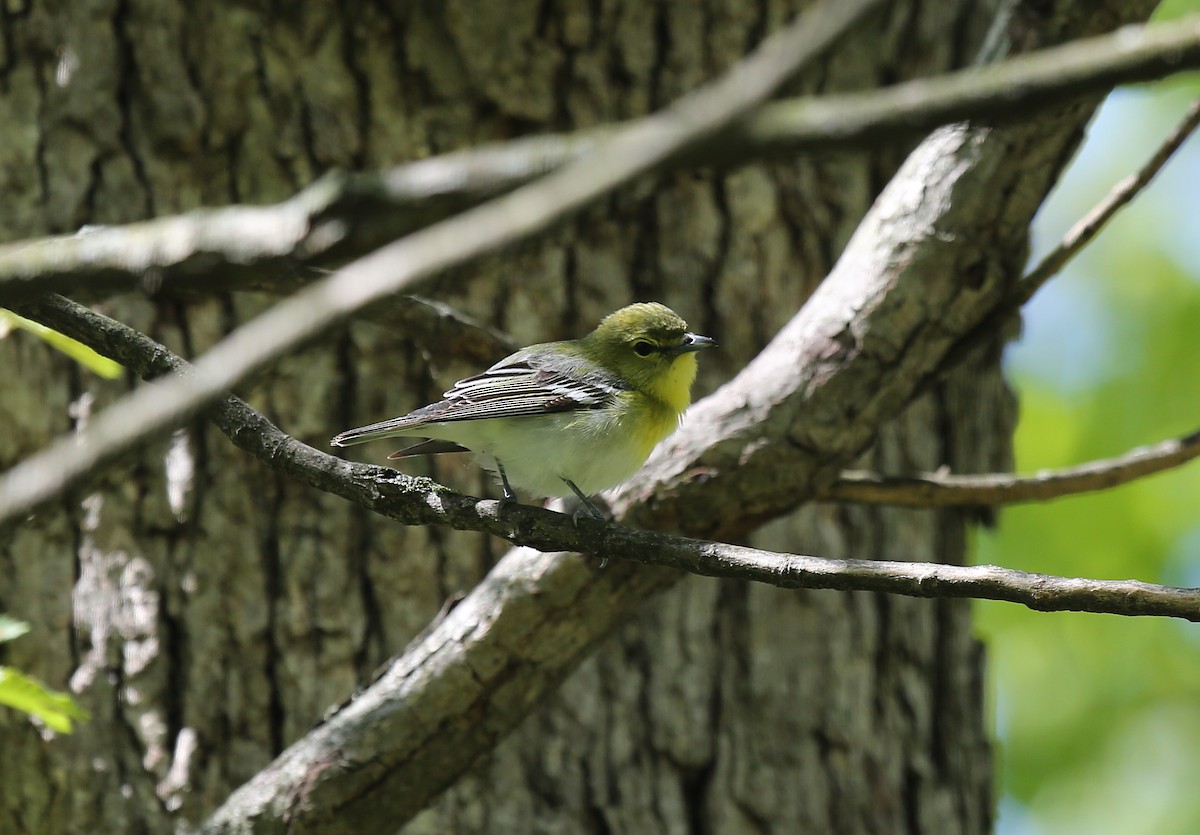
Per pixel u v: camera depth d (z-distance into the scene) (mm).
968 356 9625
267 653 10336
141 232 4164
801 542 11367
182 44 10820
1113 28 9062
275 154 10852
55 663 10172
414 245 3326
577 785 10570
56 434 10422
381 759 8828
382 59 11008
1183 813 15883
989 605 17344
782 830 10852
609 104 11336
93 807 9969
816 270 11750
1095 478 10125
